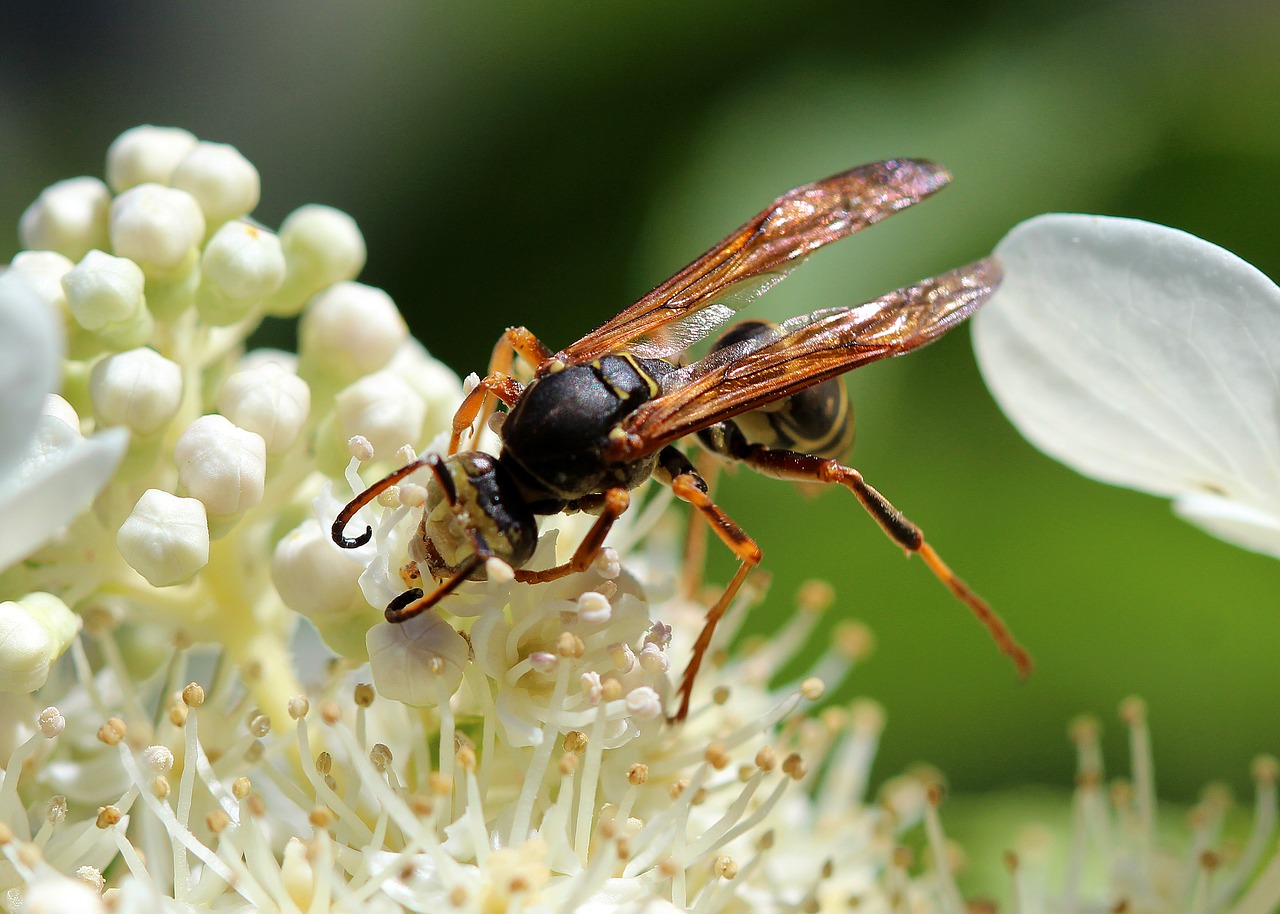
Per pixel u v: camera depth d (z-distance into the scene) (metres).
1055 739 0.19
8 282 0.14
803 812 0.17
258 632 0.16
